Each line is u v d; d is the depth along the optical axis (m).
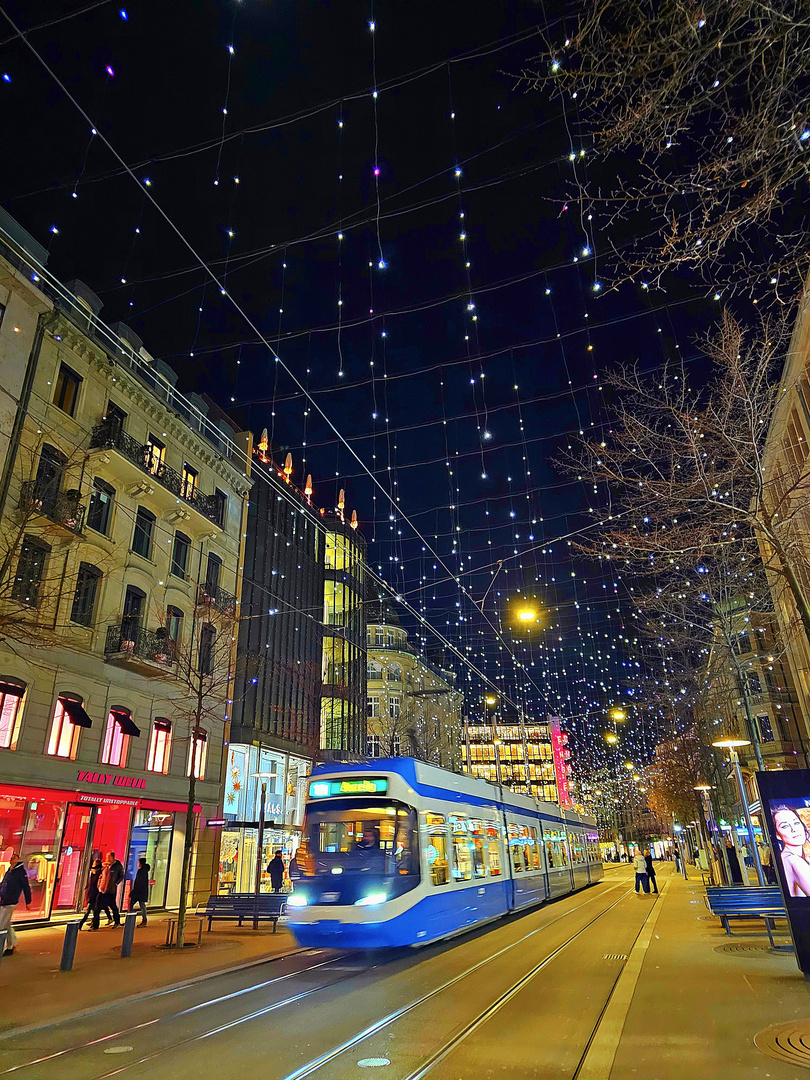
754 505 9.73
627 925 15.48
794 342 10.29
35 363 18.58
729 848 24.25
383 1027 7.11
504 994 8.55
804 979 8.34
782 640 20.70
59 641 17.89
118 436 20.91
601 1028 6.45
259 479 34.78
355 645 43.81
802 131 5.06
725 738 15.16
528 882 19.28
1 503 16.86
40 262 19.84
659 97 5.16
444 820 13.70
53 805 17.84
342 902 11.43
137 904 20.52
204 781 24.08
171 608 23.42
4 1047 6.85
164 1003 8.84
